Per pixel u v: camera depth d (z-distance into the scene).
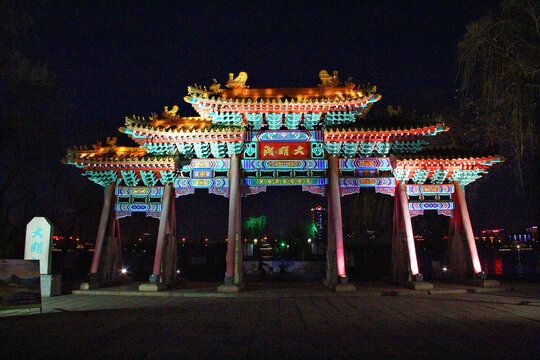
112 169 20.92
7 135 21.89
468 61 16.61
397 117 21.34
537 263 41.06
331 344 9.26
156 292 18.83
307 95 20.53
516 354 8.33
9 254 24.17
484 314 13.10
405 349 8.77
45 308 15.03
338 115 20.36
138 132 19.83
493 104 17.03
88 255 33.09
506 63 15.84
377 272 36.94
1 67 20.22
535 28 15.18
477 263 20.42
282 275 35.31
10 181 24.78
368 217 36.47
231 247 19.67
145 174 21.38
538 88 15.89
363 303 15.78
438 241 39.44
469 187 27.78
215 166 21.25
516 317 12.52
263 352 8.63
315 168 21.11
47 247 19.09
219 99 19.47
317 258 51.41
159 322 12.04
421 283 19.23
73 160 20.27
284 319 12.48
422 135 20.38
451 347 8.89
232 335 10.27
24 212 27.31
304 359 8.10
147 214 21.44
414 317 12.66
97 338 9.98
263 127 22.53
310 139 21.33
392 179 21.48
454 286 20.06
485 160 20.23
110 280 21.53
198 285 22.20
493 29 15.83
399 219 21.66
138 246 47.34
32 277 13.90
